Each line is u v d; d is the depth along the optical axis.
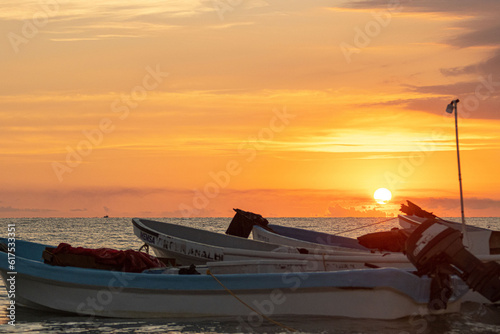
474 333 7.86
